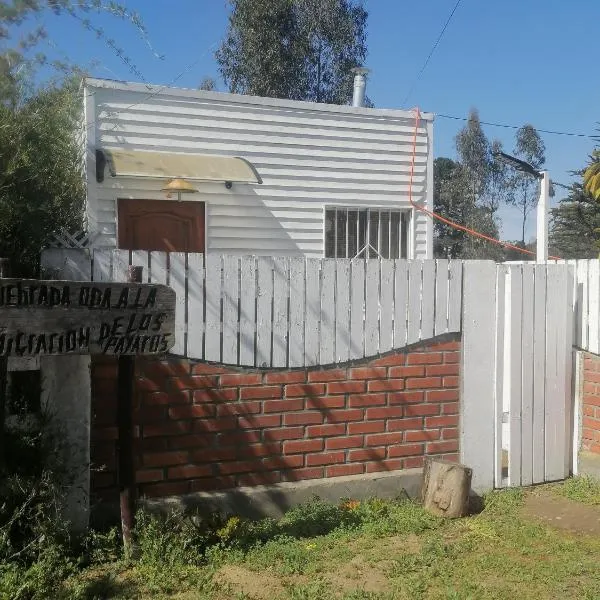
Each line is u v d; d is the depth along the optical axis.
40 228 5.28
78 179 6.50
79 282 4.34
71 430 4.75
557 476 6.75
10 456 4.53
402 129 10.66
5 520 4.31
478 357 6.28
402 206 10.68
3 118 5.15
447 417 6.21
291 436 5.59
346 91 23.81
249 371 5.42
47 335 4.26
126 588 4.20
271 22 22.98
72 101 6.50
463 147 32.53
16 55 5.50
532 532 5.42
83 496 4.77
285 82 23.25
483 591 4.42
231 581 4.40
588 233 23.80
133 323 4.50
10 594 3.80
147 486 5.11
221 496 5.28
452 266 6.19
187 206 9.40
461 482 5.68
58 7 5.78
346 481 5.75
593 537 5.43
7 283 4.15
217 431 5.31
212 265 5.27
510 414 6.47
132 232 9.09
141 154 8.98
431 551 4.99
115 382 4.93
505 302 6.46
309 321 5.64
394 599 4.25
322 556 4.83
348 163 10.32
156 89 9.11
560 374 6.74
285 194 9.96
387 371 5.95
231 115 9.60
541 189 9.20
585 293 6.83
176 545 4.65
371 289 5.88
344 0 24.31
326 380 5.71
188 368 5.20
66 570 4.34
